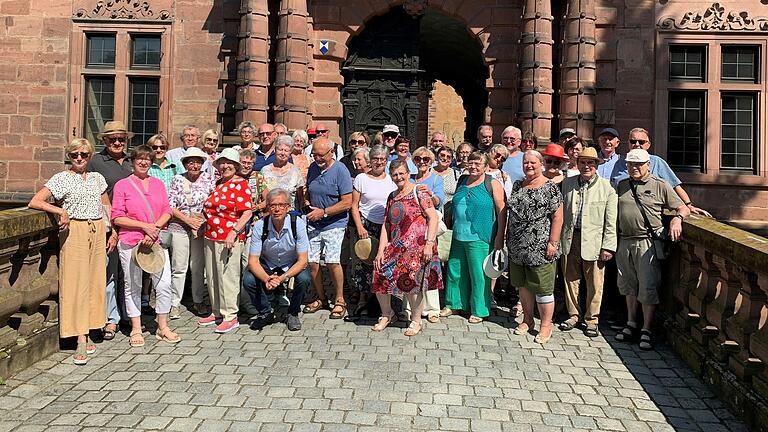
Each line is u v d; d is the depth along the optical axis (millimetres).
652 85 11461
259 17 10898
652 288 6129
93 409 4383
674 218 5973
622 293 6398
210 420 4219
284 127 8883
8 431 4027
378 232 6773
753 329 4602
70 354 5559
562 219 6117
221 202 6289
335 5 11578
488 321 6883
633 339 6340
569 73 10734
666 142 11484
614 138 7418
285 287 7074
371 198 6754
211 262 6426
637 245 6219
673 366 5613
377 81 12078
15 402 4492
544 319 6176
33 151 11969
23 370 5113
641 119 11477
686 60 11656
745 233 5152
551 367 5469
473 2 11492
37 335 5352
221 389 4762
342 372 5168
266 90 11008
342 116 11883
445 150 7598
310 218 6785
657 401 4805
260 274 6160
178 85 11836
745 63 11617
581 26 10688
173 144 11812
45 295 5477
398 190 6363
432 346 5918
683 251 6074
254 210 6859
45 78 11945
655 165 7125
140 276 5938
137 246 5750
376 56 12039
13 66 11969
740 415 4469
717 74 11484
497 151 7301
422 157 6898
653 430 4297
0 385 4766
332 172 6754
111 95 12133
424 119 26641
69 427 4094
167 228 6684
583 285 7480
